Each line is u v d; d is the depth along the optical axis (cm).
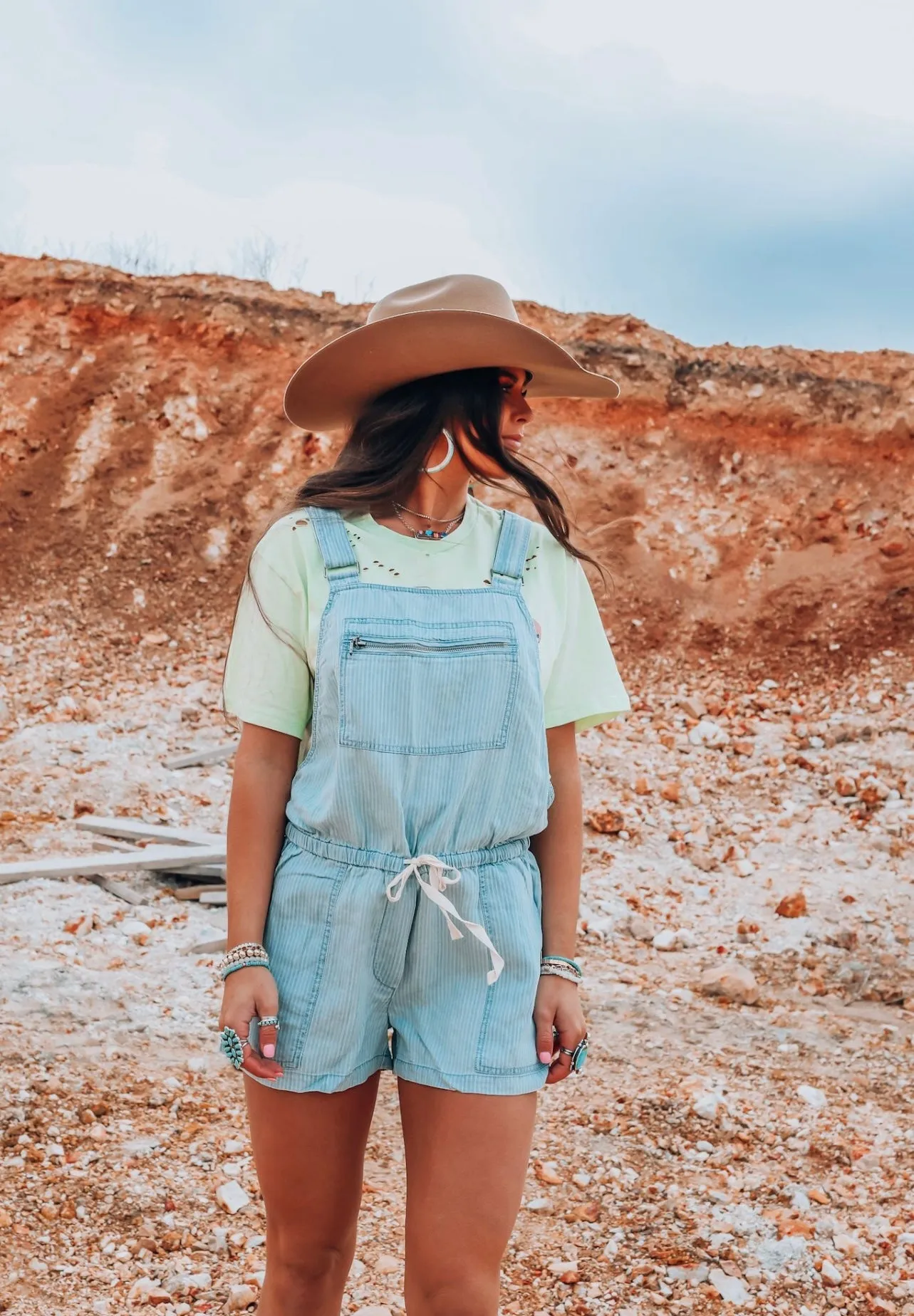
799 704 846
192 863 573
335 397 200
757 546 1002
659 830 681
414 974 174
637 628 953
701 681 894
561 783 192
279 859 180
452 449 186
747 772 754
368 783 170
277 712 179
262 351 1170
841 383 1084
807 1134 362
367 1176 326
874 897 593
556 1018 179
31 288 1192
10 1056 371
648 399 1109
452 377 187
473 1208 167
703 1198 321
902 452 1033
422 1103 174
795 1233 301
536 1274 282
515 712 174
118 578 990
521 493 196
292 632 178
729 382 1111
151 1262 275
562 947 184
